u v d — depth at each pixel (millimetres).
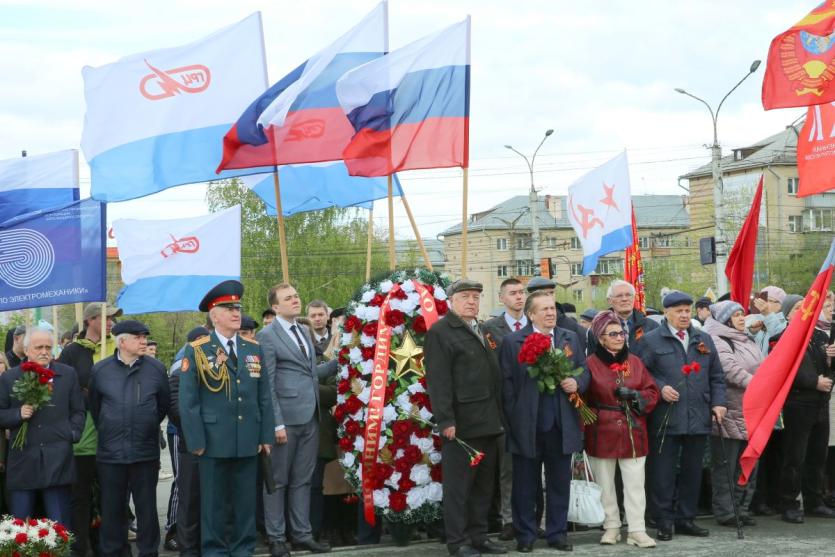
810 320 9461
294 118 10625
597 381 9289
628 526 9219
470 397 8805
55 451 8820
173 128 11062
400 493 9211
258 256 48594
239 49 11227
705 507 11141
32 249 10383
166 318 47125
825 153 11094
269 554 9305
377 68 10297
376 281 9836
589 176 13695
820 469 10641
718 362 9805
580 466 9492
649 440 9609
